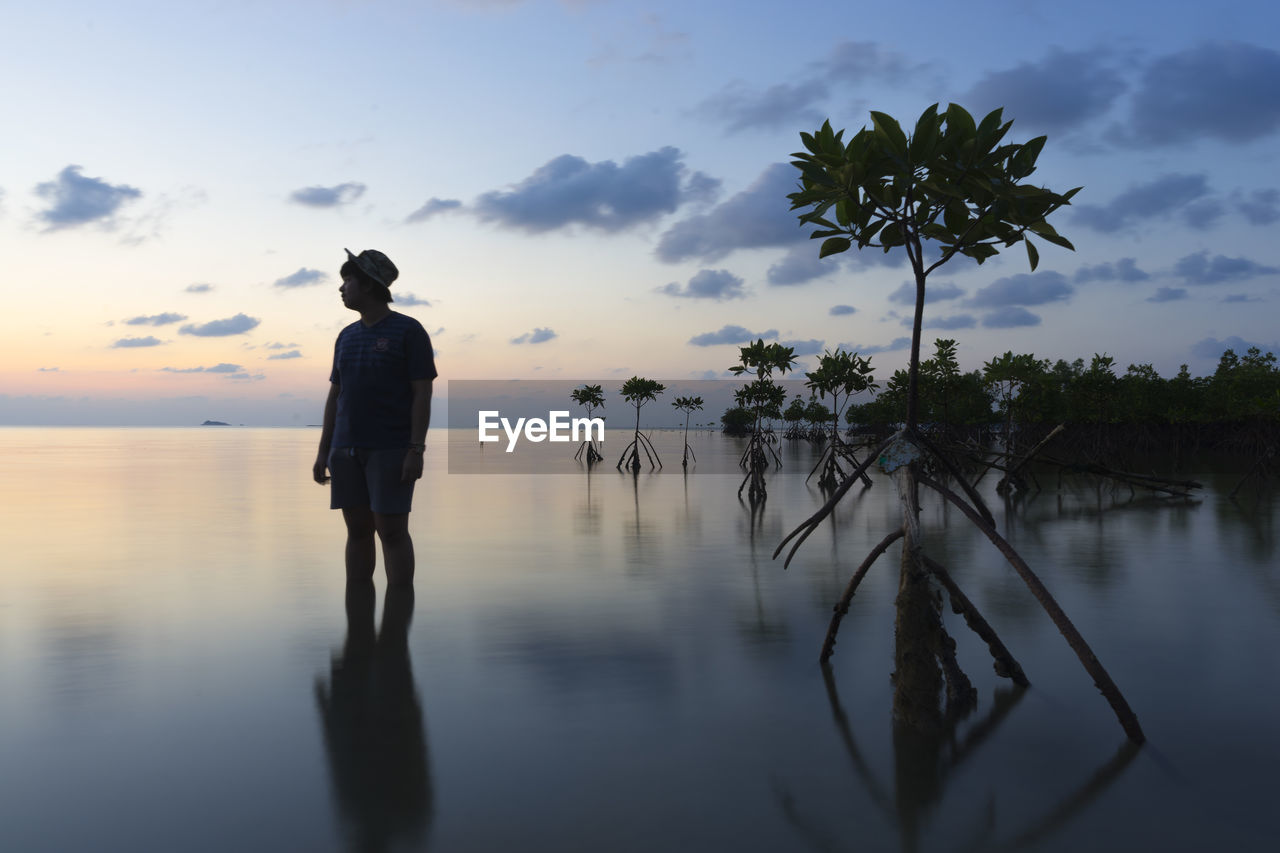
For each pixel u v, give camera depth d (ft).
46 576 20.30
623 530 32.04
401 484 17.47
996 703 10.56
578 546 27.12
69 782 7.98
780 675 11.86
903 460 11.24
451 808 7.43
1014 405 68.95
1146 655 13.10
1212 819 7.29
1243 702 10.64
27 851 6.60
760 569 22.13
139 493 48.01
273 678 11.60
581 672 11.99
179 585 19.12
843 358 62.59
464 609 16.57
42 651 13.07
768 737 9.31
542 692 11.00
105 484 55.36
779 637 14.29
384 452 17.34
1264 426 79.05
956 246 11.69
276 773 8.21
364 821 7.16
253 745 8.99
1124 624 15.48
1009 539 28.96
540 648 13.42
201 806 7.45
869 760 8.63
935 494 51.01
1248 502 44.96
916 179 11.07
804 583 19.93
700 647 13.53
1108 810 7.47
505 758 8.63
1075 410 72.90
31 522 33.14
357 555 19.03
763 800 7.65
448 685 11.30
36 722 9.73
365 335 17.06
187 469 74.28
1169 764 8.55
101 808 7.40
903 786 7.98
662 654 13.06
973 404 84.79
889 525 33.71
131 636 14.12
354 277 16.84
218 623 15.14
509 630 14.74
